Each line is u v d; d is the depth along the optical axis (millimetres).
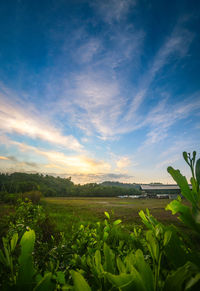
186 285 401
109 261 604
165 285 428
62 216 10578
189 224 490
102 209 22141
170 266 585
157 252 494
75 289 427
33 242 554
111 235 1174
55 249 1183
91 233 1347
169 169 552
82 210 19750
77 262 882
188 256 497
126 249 1046
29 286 501
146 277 456
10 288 494
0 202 13320
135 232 1129
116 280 429
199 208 494
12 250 554
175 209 508
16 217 3838
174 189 70375
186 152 548
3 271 533
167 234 492
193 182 519
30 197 18953
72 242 1313
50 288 468
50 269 821
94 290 634
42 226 3850
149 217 670
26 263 526
